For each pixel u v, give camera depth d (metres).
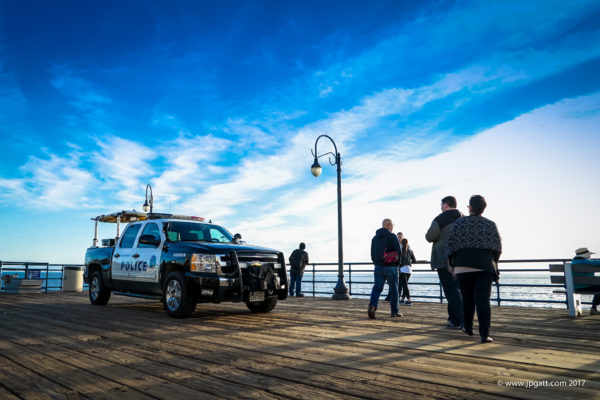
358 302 11.74
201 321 6.99
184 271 7.38
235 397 2.87
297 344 4.81
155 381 3.26
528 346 4.68
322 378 3.33
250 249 7.64
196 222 9.05
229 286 7.10
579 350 4.45
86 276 10.49
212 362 3.90
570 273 7.88
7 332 5.78
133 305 10.23
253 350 4.46
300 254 15.16
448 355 4.20
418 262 11.37
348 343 4.88
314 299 13.34
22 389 3.07
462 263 5.01
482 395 2.89
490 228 4.96
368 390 3.01
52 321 6.99
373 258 7.58
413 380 3.27
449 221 6.25
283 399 2.82
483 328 4.91
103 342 4.97
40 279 15.80
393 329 6.04
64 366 3.76
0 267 15.51
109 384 3.18
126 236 9.56
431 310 9.18
